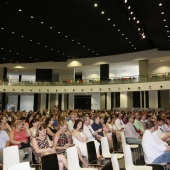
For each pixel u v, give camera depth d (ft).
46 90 77.36
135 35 52.90
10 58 80.18
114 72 85.05
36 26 48.01
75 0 36.14
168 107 67.41
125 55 71.00
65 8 39.09
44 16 42.68
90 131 22.00
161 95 70.18
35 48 66.28
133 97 73.82
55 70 89.04
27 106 98.07
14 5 38.22
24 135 19.86
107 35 53.21
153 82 60.64
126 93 73.15
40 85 78.07
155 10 38.32
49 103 84.84
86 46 63.31
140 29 48.03
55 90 76.69
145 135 15.39
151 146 15.08
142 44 60.75
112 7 38.09
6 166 11.48
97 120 24.30
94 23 45.70
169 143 22.00
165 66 71.20
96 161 15.24
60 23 46.06
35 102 86.02
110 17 42.39
